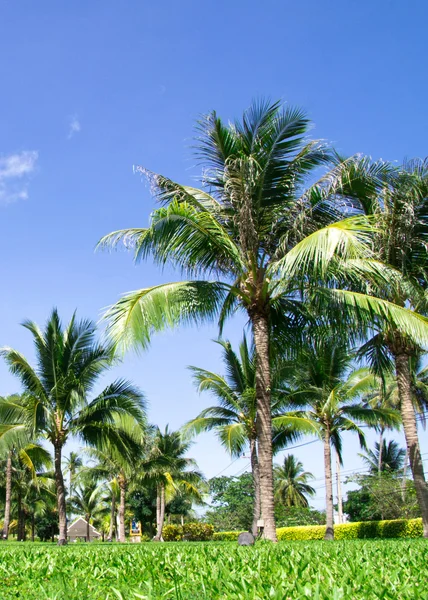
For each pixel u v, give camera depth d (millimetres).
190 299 11680
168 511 54062
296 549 6777
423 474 14711
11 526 61625
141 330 10531
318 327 12891
